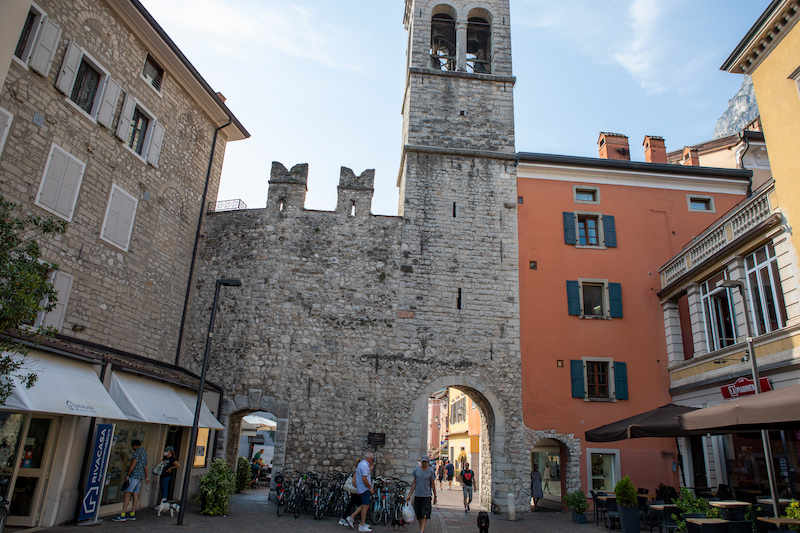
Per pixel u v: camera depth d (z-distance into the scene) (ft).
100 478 36.24
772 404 26.35
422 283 61.16
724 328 53.26
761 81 46.73
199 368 58.03
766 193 45.27
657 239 65.98
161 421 39.78
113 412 34.94
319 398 56.44
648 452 57.98
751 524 30.40
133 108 50.65
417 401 56.95
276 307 59.26
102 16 46.62
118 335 47.93
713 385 50.93
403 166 69.82
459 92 70.79
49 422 34.24
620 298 63.05
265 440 93.40
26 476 33.17
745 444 48.06
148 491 44.42
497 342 59.88
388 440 55.52
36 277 22.70
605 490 57.06
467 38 80.38
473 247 63.26
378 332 58.95
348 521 42.34
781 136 43.88
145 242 52.26
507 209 65.21
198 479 51.65
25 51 38.99
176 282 57.52
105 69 46.93
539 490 56.80
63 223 26.30
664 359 61.52
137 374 42.04
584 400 59.06
